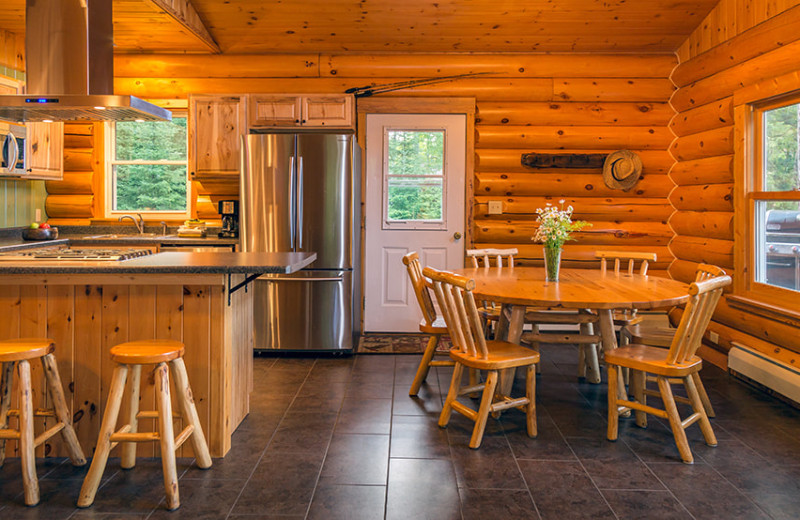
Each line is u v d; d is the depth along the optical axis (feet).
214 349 9.08
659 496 7.96
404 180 18.02
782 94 12.19
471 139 17.76
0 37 15.79
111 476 8.51
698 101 15.92
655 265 17.93
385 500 7.80
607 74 17.54
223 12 15.94
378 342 17.08
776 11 12.32
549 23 16.28
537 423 10.75
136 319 9.08
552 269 12.17
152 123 18.24
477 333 9.64
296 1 15.53
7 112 11.37
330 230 15.61
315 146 15.55
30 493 7.65
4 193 16.17
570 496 7.94
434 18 16.12
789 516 7.45
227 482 8.31
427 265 18.13
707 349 15.40
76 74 11.00
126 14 14.76
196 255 10.67
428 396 12.23
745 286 13.66
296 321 15.64
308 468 8.77
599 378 13.33
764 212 13.24
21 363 7.75
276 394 12.34
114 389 7.85
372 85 17.61
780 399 12.16
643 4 15.40
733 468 8.86
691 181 16.40
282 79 17.57
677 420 9.21
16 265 8.68
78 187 18.08
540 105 17.74
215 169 16.79
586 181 17.75
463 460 9.09
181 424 9.11
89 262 9.12
